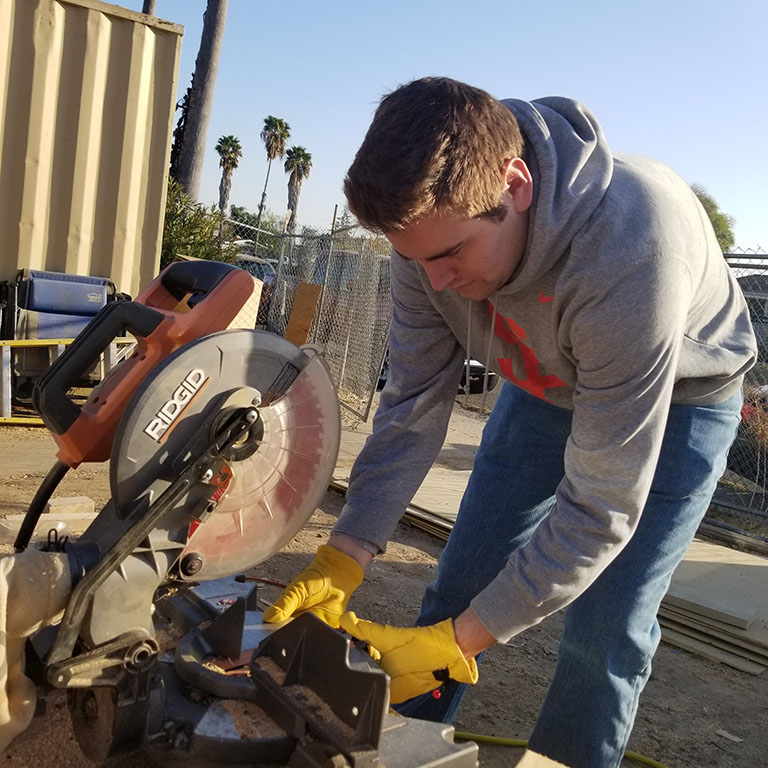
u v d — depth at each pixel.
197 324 1.50
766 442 7.55
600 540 1.58
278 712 1.39
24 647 1.49
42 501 1.60
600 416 1.56
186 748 1.35
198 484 1.45
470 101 1.39
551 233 1.50
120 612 1.35
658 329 1.47
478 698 3.01
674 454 1.91
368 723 1.25
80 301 6.30
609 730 1.99
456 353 2.07
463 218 1.40
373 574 4.09
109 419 1.47
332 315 9.80
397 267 1.97
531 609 1.62
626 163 1.65
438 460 7.41
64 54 6.34
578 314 1.54
